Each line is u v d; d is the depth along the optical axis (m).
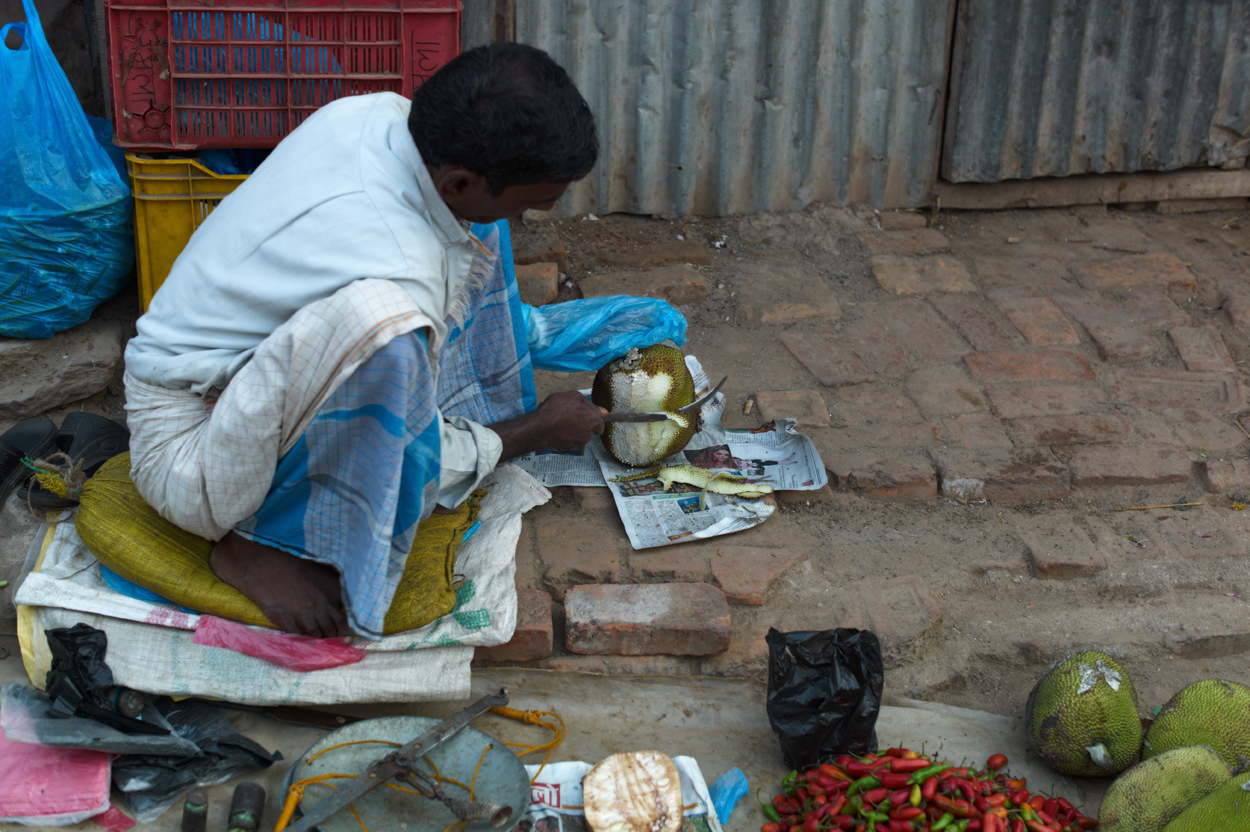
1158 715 2.43
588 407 2.80
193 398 2.28
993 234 4.77
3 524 2.67
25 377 3.21
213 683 2.29
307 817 2.03
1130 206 5.00
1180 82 4.70
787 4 4.25
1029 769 2.44
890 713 2.58
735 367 3.75
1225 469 3.31
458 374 2.88
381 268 2.08
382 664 2.36
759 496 3.07
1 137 3.00
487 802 2.14
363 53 3.08
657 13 4.20
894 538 3.06
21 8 3.63
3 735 2.21
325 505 2.28
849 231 4.63
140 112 3.05
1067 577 2.98
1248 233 4.85
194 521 2.29
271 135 3.13
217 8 2.94
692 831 2.18
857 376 3.71
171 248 3.24
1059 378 3.76
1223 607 2.91
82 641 2.20
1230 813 1.97
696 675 2.64
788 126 4.51
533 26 4.12
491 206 2.14
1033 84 4.57
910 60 4.50
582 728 2.46
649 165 4.48
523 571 2.78
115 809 2.16
